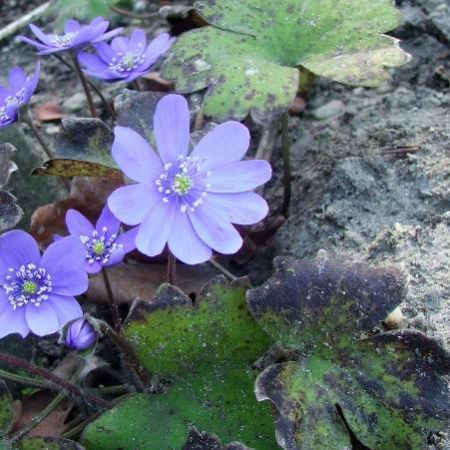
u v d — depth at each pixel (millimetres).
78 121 161
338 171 183
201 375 146
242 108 161
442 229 164
